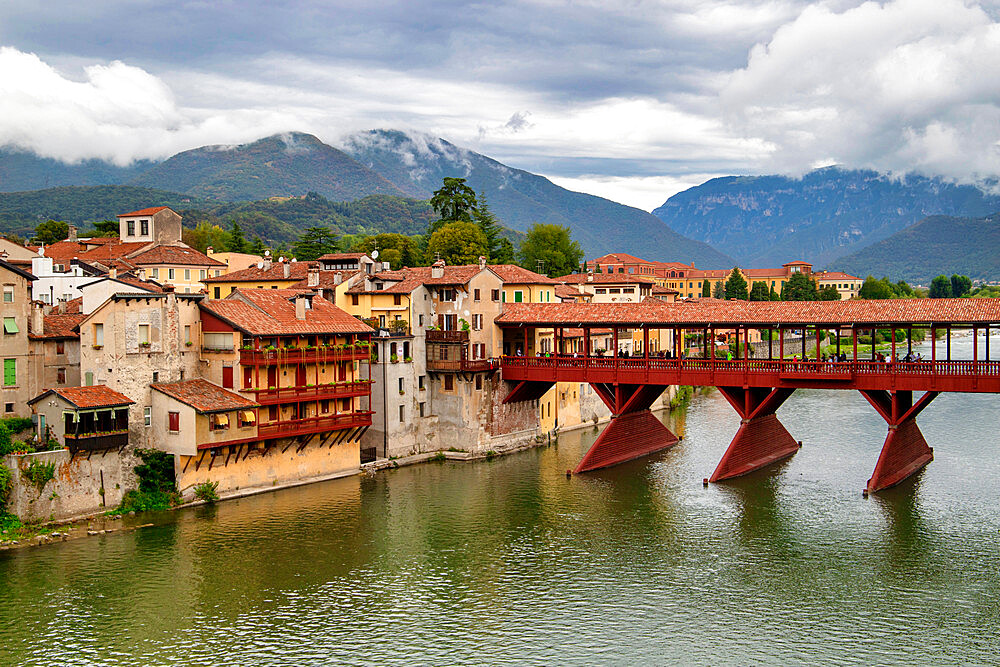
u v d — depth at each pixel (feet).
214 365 241.35
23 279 227.20
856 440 327.88
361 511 231.91
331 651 155.43
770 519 227.40
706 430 355.97
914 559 197.77
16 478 201.05
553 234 615.98
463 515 230.89
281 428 243.40
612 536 214.69
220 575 186.60
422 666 150.71
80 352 234.17
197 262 451.12
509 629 164.55
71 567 187.52
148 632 161.07
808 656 154.10
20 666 148.46
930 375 241.35
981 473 270.87
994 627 164.14
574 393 360.07
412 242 560.61
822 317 258.57
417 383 298.56
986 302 241.14
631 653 155.43
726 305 283.18
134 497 221.25
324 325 261.03
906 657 153.48
